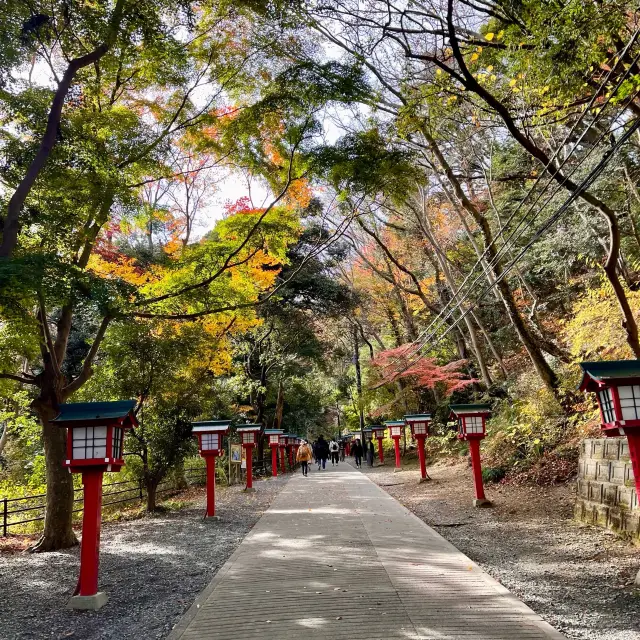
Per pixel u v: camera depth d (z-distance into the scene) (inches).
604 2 260.8
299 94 351.9
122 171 379.6
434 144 510.6
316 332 1079.6
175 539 367.9
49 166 321.7
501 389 695.7
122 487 678.5
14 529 504.1
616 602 188.4
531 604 192.7
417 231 800.9
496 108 311.6
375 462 1159.0
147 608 215.6
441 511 425.4
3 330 348.5
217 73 404.5
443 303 890.1
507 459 532.1
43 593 252.4
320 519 399.5
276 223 436.1
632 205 532.4
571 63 256.5
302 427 1459.2
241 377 902.4
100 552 331.3
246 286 522.6
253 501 568.4
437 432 858.8
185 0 343.6
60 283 254.7
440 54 437.1
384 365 824.3
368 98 363.6
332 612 187.2
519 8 281.9
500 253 402.6
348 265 1057.5
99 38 325.1
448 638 159.0
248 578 237.8
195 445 525.0
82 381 398.6
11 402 665.0
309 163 363.9
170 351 464.8
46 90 329.4
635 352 350.3
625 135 230.5
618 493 295.1
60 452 380.5
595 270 650.8
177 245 696.4
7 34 284.8
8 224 269.1
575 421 490.0
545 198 611.5
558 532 313.3
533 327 684.7
